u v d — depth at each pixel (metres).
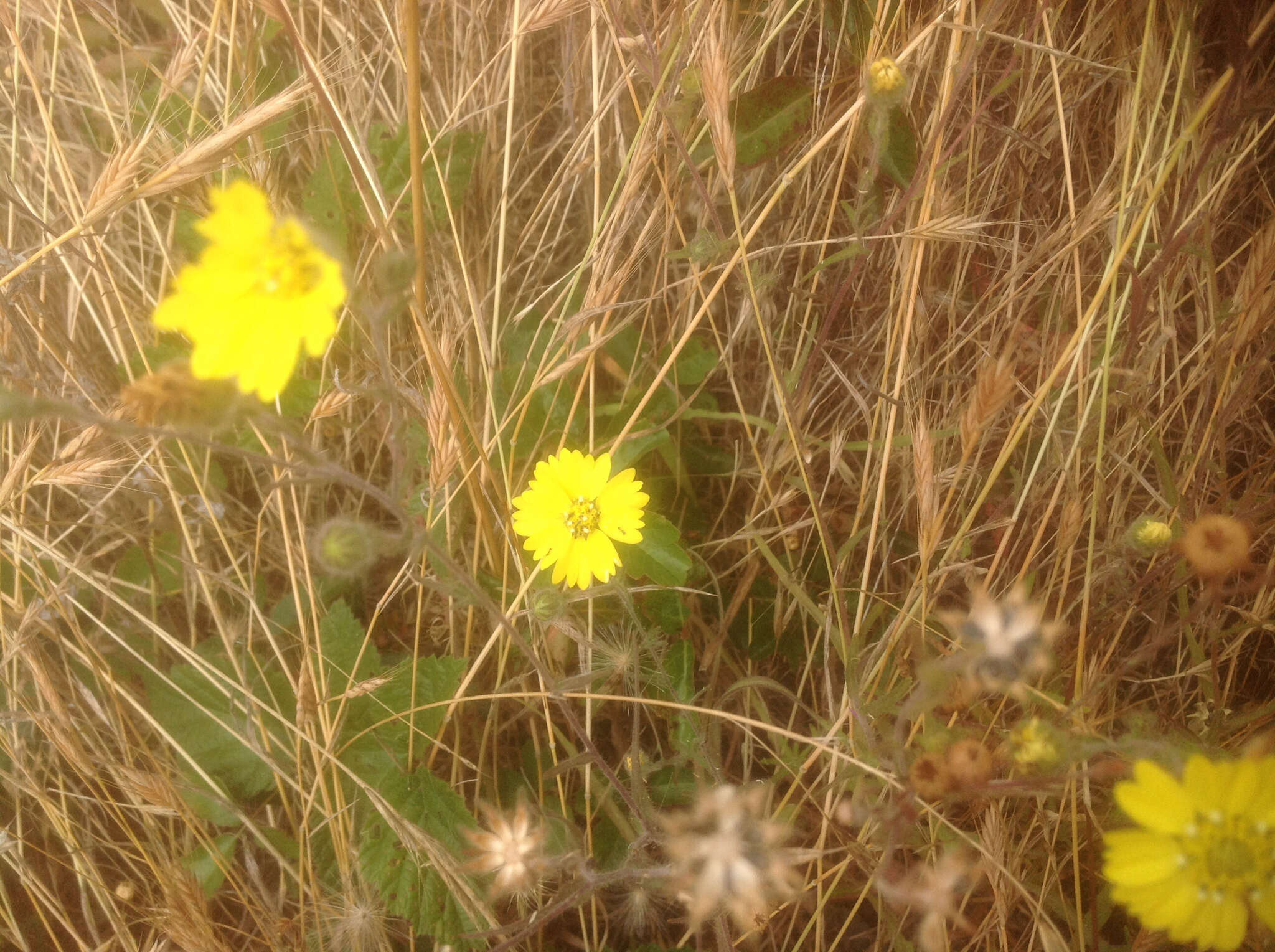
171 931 0.21
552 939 0.26
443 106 0.29
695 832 0.20
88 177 0.30
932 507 0.21
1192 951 0.20
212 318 0.14
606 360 0.29
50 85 0.31
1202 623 0.24
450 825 0.24
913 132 0.24
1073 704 0.20
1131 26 0.27
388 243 0.21
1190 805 0.15
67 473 0.22
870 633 0.28
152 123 0.22
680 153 0.23
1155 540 0.21
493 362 0.26
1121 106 0.26
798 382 0.27
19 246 0.29
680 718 0.24
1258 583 0.18
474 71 0.30
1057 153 0.28
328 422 0.28
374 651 0.27
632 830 0.25
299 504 0.29
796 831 0.22
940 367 0.28
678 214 0.29
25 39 0.30
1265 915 0.15
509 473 0.27
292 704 0.27
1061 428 0.25
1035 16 0.25
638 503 0.23
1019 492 0.26
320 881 0.25
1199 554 0.17
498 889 0.18
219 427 0.14
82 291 0.25
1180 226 0.24
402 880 0.23
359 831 0.25
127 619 0.28
